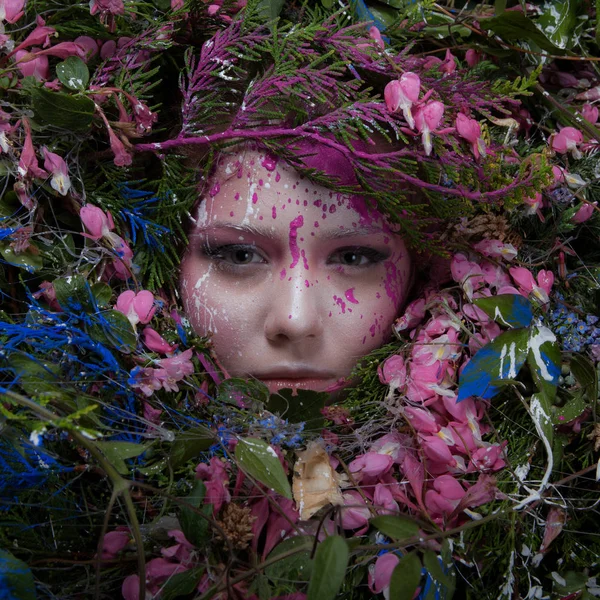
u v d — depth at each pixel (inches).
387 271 27.3
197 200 26.8
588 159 28.2
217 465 24.4
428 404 26.4
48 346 24.6
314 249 26.6
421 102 25.3
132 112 25.9
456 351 26.8
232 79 26.0
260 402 26.1
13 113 25.3
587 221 28.4
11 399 21.1
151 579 23.7
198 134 26.3
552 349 25.5
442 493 24.9
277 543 24.5
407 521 22.2
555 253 28.1
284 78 25.6
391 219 26.5
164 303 27.1
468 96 26.3
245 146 26.3
